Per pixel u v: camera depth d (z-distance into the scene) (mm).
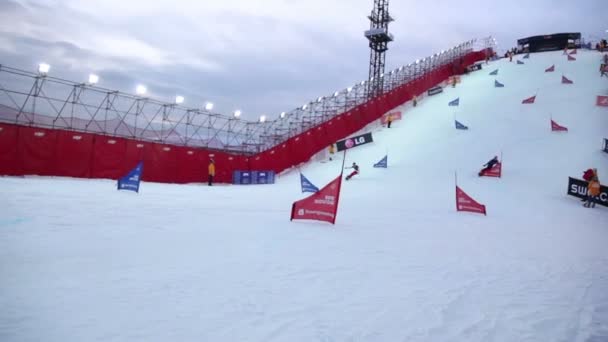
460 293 4355
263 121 37688
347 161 30641
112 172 22906
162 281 3986
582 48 57000
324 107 41375
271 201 14055
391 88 48000
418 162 26531
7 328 2627
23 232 5844
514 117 31594
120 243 5613
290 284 4230
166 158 25938
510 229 10180
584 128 26844
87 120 24250
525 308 3984
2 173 18406
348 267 5180
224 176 29922
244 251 5680
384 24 50062
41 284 3598
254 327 2998
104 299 3346
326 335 2941
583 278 5414
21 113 21266
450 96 43719
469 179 21953
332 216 9203
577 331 3410
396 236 8023
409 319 3434
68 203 9570
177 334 2758
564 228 11016
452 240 7984
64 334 2613
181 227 7367
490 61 60625
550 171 21641
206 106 31781
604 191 16500
